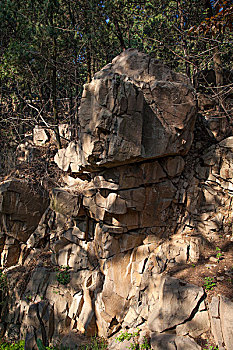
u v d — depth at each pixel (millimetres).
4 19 10188
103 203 7488
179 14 11164
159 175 7531
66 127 13016
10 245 10281
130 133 6457
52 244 8977
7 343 8398
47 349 7211
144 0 11602
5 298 9398
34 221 10430
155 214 7688
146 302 6633
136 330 6371
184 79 7805
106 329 7023
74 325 7645
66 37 10953
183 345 5344
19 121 14547
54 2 10336
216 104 9422
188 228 7805
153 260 7086
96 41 11547
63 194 7996
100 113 6344
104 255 7613
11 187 9898
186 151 7852
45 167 11875
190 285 5988
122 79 6508
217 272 6238
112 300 7207
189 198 7930
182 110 7324
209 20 5977
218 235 7477
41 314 7816
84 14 11016
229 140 7703
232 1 5570
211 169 7957
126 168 7129
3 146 14938
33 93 16125
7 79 13797
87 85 6746
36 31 9750
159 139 7008
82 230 8336
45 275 8602
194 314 5668
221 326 5242
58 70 12203
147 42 12109
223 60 11469
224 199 7730
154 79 7445
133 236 7629
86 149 6719
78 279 8188
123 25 12922
